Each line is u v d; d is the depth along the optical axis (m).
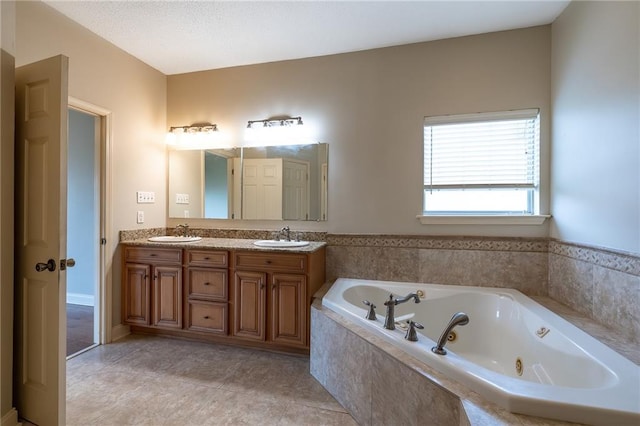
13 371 1.71
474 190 2.71
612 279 1.78
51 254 1.60
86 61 2.52
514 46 2.55
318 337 2.20
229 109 3.22
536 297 2.45
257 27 2.50
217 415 1.80
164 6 2.24
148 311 2.79
